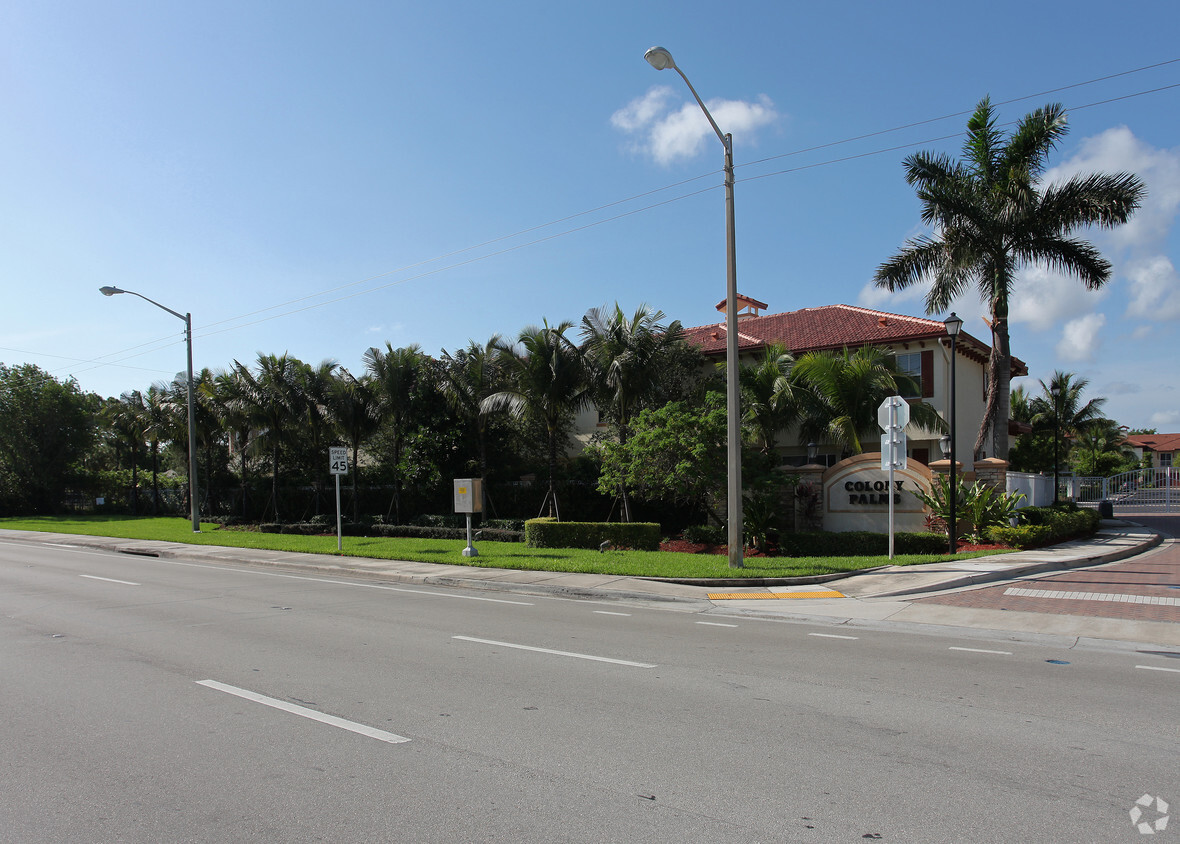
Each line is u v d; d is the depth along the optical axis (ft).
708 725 18.93
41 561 67.51
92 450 182.39
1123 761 16.46
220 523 119.96
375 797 14.51
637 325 77.05
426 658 26.61
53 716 19.81
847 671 24.77
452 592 46.19
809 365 77.46
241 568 61.77
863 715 19.83
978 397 102.68
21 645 29.01
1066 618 34.22
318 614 36.83
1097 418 178.09
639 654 27.32
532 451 100.99
